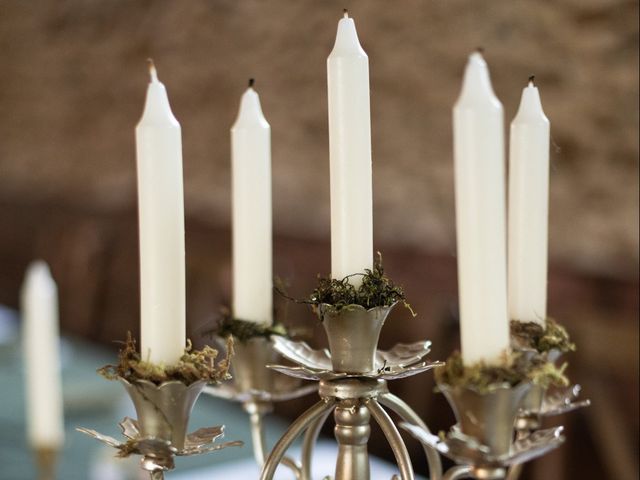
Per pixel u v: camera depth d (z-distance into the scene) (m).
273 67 2.75
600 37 1.72
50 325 1.31
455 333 1.87
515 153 0.83
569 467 1.62
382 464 1.32
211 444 0.82
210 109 3.04
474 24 2.02
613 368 1.60
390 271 2.35
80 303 3.17
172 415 0.77
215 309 2.46
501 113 0.72
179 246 0.78
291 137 2.71
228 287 2.42
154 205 0.77
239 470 1.30
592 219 1.78
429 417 1.82
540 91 1.86
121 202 3.48
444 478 0.80
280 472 1.21
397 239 2.34
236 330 0.87
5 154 4.36
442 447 0.72
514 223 0.83
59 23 3.83
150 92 0.78
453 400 0.74
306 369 0.77
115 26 3.50
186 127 3.17
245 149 0.88
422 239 2.26
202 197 3.09
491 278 0.73
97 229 3.42
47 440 1.29
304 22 2.61
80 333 3.13
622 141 1.71
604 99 1.73
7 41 4.21
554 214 1.86
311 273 2.58
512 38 1.91
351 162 0.77
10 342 2.29
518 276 0.83
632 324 1.63
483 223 0.72
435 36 2.15
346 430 0.78
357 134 0.77
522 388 0.72
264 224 0.88
